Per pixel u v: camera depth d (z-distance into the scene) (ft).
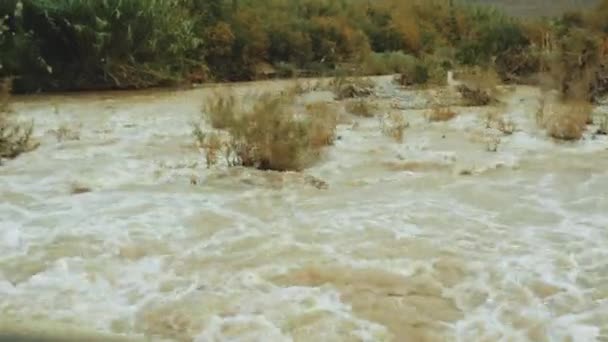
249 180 25.25
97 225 20.45
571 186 24.25
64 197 23.16
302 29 68.13
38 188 24.20
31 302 16.05
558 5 79.05
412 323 14.94
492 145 31.19
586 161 27.73
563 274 17.12
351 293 16.28
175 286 16.76
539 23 66.44
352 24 74.33
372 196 23.44
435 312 15.40
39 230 20.07
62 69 53.67
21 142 30.07
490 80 45.96
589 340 14.19
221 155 28.89
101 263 17.95
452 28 81.46
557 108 38.55
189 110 42.34
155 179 25.49
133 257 18.34
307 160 27.86
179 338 14.53
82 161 28.09
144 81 55.31
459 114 40.01
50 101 46.80
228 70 63.05
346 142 32.17
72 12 53.11
